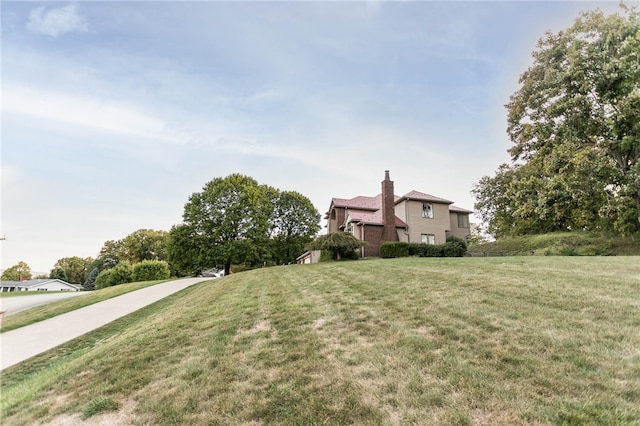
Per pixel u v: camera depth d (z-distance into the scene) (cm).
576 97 1628
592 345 357
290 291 865
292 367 376
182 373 392
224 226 3080
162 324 659
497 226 3180
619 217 1773
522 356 344
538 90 1870
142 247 5447
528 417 247
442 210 2475
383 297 667
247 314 648
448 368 333
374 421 263
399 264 1236
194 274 3866
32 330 895
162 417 304
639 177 1454
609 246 1886
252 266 3784
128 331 716
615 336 376
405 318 510
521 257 1261
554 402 263
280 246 3884
